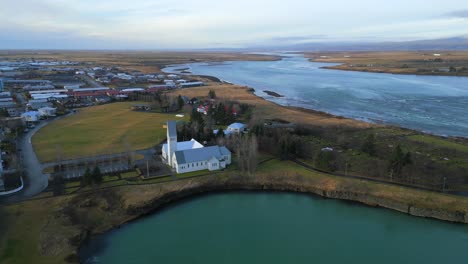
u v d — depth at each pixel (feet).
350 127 517.55
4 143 414.21
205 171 341.41
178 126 490.49
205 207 293.84
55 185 302.25
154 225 264.52
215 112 562.66
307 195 315.99
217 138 419.74
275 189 325.21
